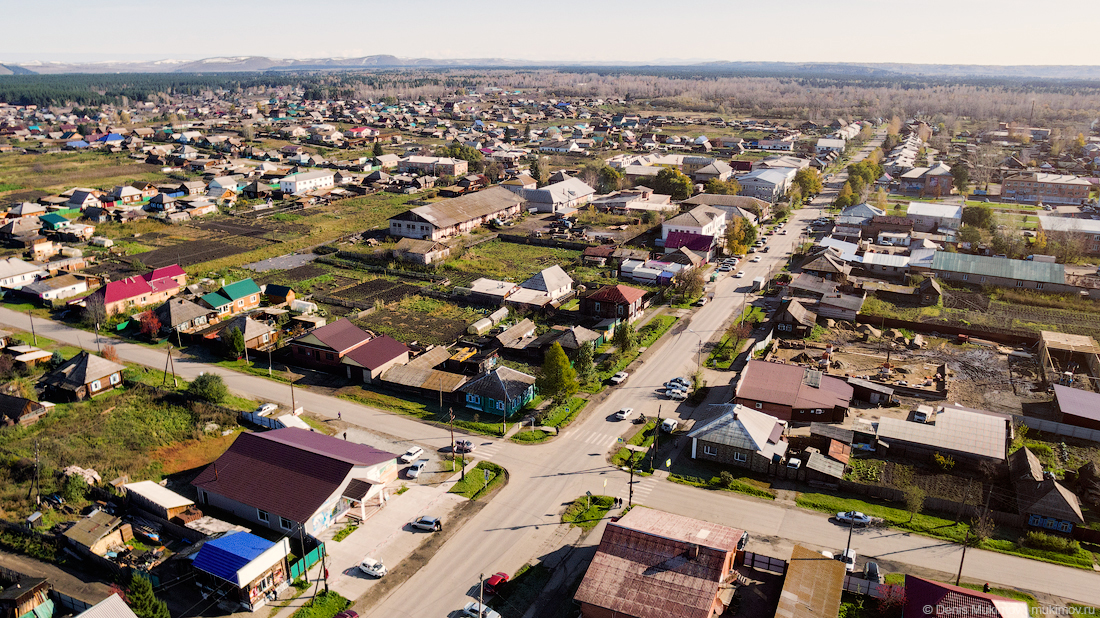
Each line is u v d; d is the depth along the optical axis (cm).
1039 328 10212
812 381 8044
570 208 18125
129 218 16138
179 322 9812
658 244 14338
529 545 5619
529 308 10825
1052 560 5522
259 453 6284
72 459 6712
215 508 6084
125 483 6212
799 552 5309
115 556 5391
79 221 15812
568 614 4897
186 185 18650
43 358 8875
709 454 6881
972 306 11125
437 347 9175
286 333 9900
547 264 13388
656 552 5106
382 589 5122
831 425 7312
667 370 8938
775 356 9275
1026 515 5897
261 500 5844
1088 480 6359
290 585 5175
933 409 7819
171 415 7638
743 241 14162
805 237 15362
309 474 5997
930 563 5462
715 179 19088
